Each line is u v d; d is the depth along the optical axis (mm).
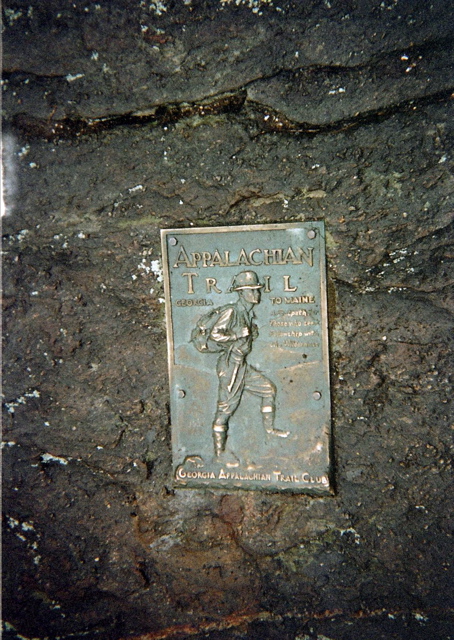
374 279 1095
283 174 1088
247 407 1158
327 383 1127
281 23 1033
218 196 1114
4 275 1186
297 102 1058
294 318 1124
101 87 1098
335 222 1087
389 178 1059
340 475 1153
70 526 1244
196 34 1054
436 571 1135
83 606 1266
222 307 1145
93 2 1064
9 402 1224
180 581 1231
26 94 1118
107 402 1204
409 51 1014
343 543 1169
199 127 1099
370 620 1174
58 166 1143
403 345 1097
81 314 1183
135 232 1149
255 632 1214
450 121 1025
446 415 1097
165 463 1210
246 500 1188
